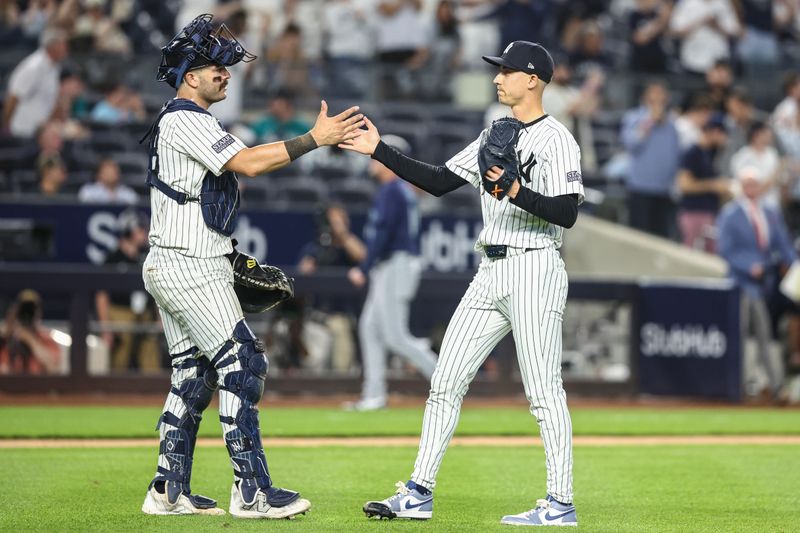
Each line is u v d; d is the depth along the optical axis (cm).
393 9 6259
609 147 6103
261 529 1838
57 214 4778
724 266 5231
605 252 5378
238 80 5684
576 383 4697
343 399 4522
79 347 4447
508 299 1936
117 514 1989
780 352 4897
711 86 6322
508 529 1888
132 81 5859
